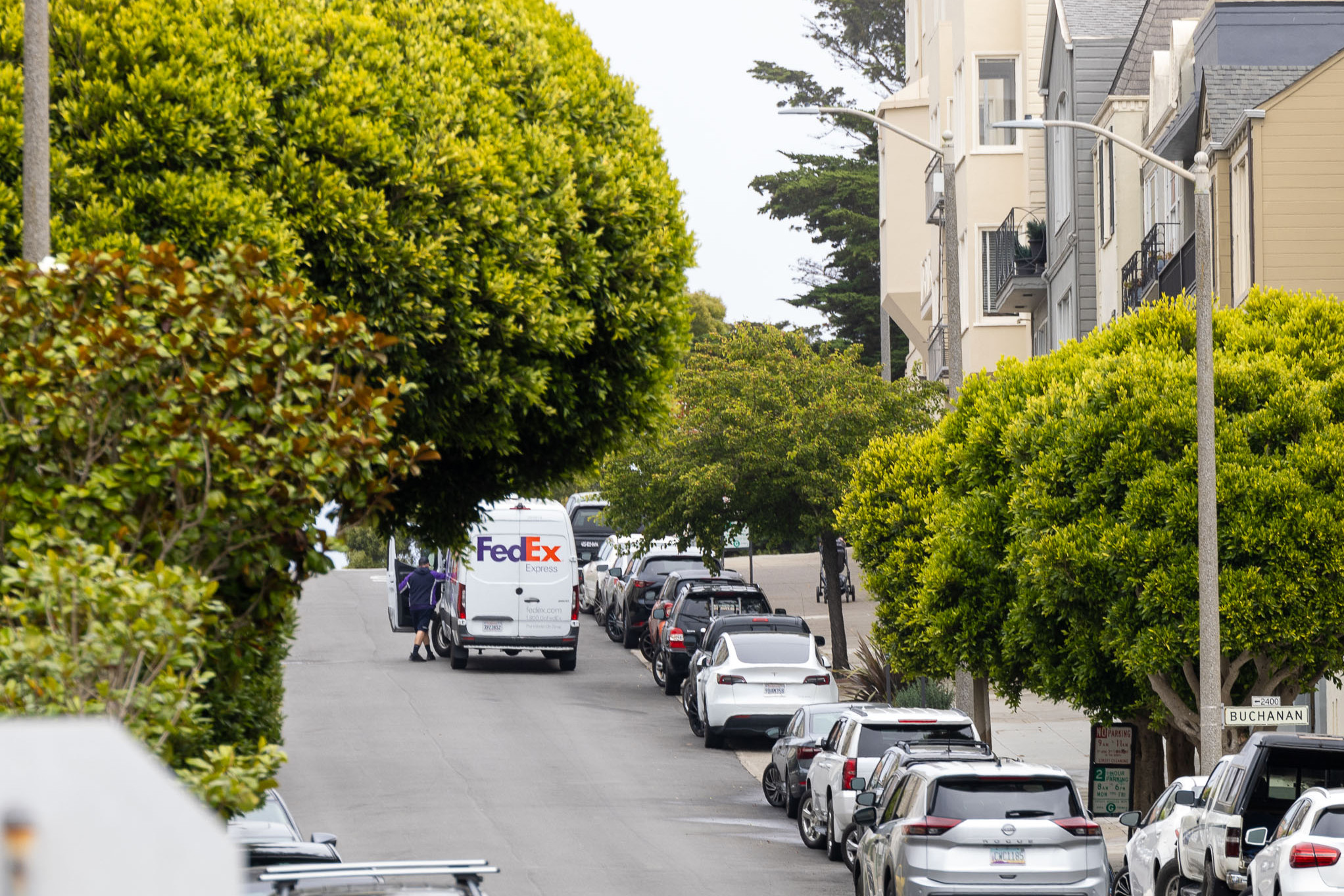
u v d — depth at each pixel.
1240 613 56.12
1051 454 61.09
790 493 117.81
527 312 43.00
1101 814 70.69
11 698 20.58
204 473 27.34
